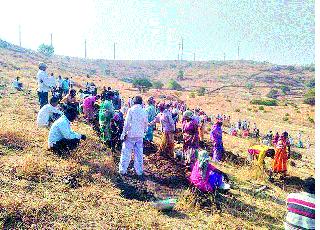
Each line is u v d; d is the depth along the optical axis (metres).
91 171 9.20
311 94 73.81
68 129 9.88
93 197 7.63
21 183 7.55
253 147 13.94
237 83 124.56
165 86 94.94
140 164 9.75
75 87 47.53
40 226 5.96
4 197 6.60
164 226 6.82
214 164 13.76
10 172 8.02
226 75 138.12
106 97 17.45
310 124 51.28
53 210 6.54
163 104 11.73
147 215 7.24
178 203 8.55
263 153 13.54
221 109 59.38
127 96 54.16
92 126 14.16
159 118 11.66
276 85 120.00
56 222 6.18
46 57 117.88
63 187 7.82
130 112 9.47
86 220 6.46
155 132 17.83
